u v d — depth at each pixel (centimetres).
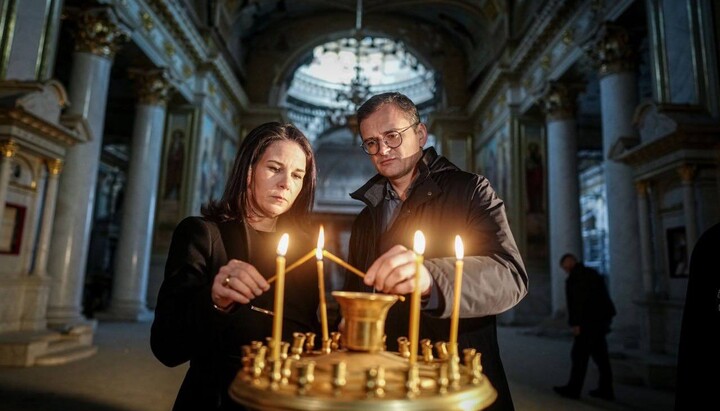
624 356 654
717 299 153
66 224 809
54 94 644
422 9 2044
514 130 1515
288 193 149
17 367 579
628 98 909
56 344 667
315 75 3366
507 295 121
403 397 76
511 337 1124
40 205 674
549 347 953
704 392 151
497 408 142
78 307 813
